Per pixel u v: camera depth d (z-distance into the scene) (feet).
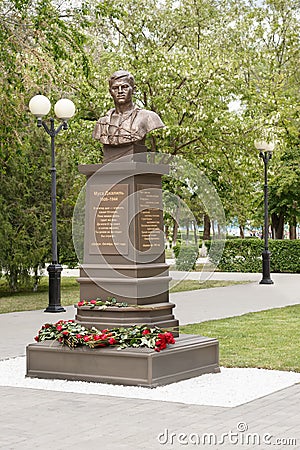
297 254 114.52
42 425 25.39
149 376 31.37
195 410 27.37
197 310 63.36
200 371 34.06
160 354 31.83
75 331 33.76
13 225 80.89
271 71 125.08
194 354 33.73
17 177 80.12
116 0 87.81
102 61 85.97
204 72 83.30
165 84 83.05
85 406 28.19
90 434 24.16
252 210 124.67
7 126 61.52
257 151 88.63
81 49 62.44
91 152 84.43
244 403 28.55
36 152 82.02
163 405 28.22
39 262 82.99
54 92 73.77
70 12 63.00
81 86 81.71
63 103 62.39
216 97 86.84
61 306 65.41
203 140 86.69
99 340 32.63
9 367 36.73
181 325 53.11
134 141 35.01
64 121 63.87
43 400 29.35
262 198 122.31
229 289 85.15
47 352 33.71
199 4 96.53
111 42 88.63
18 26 60.08
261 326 52.54
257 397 29.58
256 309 64.13
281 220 130.00
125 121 35.40
